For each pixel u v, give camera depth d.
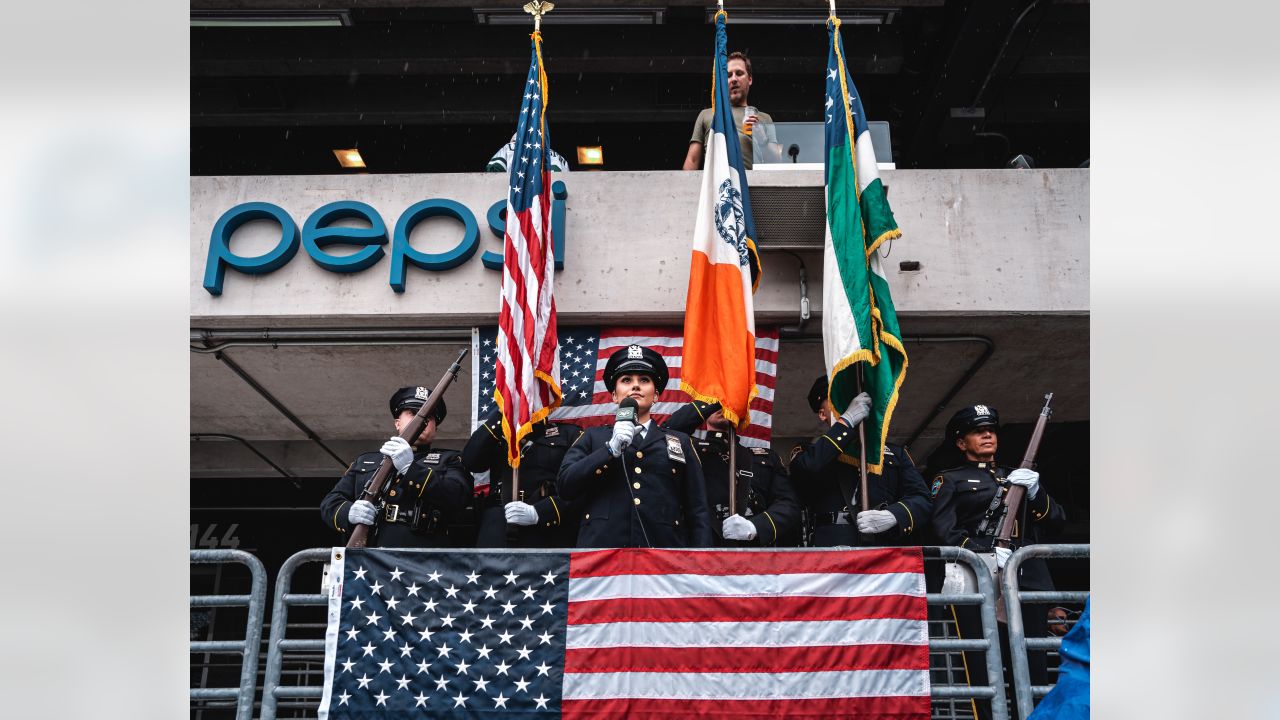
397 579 5.03
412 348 7.68
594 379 7.34
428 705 4.84
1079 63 11.88
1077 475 11.49
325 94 12.60
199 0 10.72
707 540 5.39
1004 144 13.20
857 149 6.70
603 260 7.39
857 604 4.99
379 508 5.73
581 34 11.60
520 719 4.81
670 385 7.35
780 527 5.86
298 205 7.48
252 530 11.75
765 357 7.34
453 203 7.37
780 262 7.31
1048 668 5.99
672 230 7.46
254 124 12.75
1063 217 7.50
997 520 6.10
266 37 11.60
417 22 11.61
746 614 4.95
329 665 4.89
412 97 12.62
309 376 8.30
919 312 7.29
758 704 4.83
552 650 4.91
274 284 7.30
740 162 6.64
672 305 7.29
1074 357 8.04
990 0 10.40
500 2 10.88
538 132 6.84
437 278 7.30
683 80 12.55
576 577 5.02
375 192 7.51
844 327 6.15
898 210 7.49
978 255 7.41
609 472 5.50
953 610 5.95
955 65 11.25
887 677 4.89
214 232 7.31
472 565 5.05
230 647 5.02
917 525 5.98
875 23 11.37
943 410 9.20
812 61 11.61
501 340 6.15
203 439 10.09
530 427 6.09
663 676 4.87
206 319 7.29
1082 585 11.56
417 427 5.78
